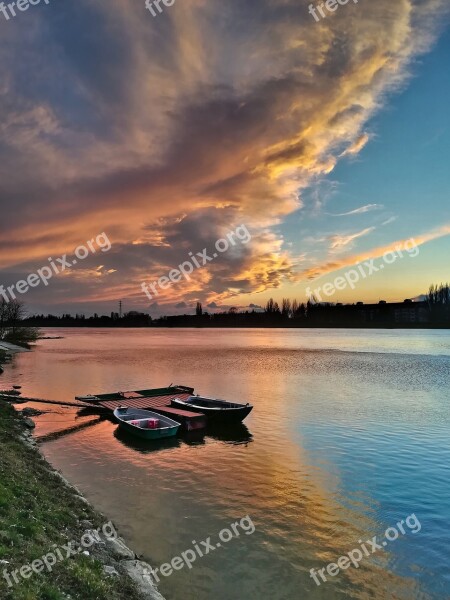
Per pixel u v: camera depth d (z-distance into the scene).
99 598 8.66
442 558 12.01
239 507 15.07
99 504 15.17
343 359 74.19
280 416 29.48
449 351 91.06
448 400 35.53
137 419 27.31
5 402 30.50
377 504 15.42
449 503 15.54
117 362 69.88
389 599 10.24
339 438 23.92
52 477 16.34
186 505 15.20
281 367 61.38
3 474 13.89
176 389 38.34
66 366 63.53
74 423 27.88
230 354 86.38
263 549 12.32
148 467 19.38
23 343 113.06
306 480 17.69
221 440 23.83
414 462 19.91
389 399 36.03
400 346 108.94
